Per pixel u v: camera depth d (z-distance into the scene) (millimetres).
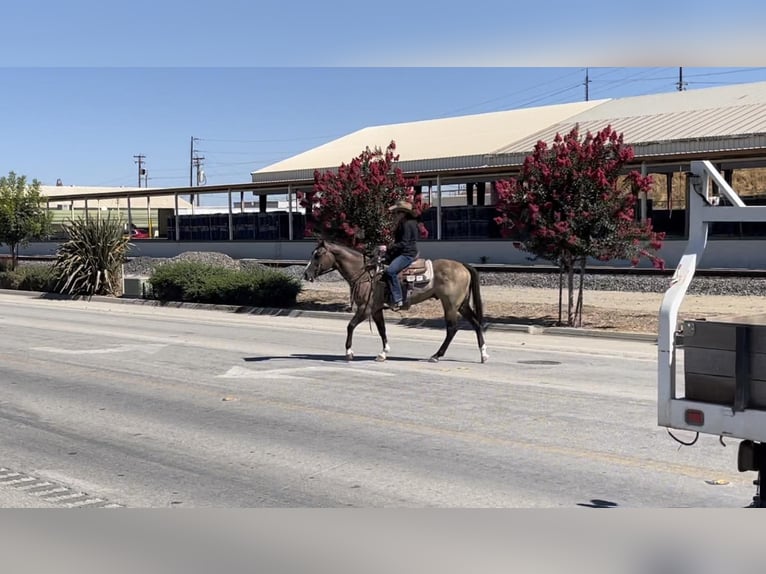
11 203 38281
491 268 31891
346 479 7148
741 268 27781
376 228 20953
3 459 7879
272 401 10523
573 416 9594
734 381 4844
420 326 20125
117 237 30359
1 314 23797
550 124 45688
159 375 12555
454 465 7574
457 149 44781
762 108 36875
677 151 34250
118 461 7785
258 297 24484
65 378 12305
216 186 47469
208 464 7664
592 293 25156
